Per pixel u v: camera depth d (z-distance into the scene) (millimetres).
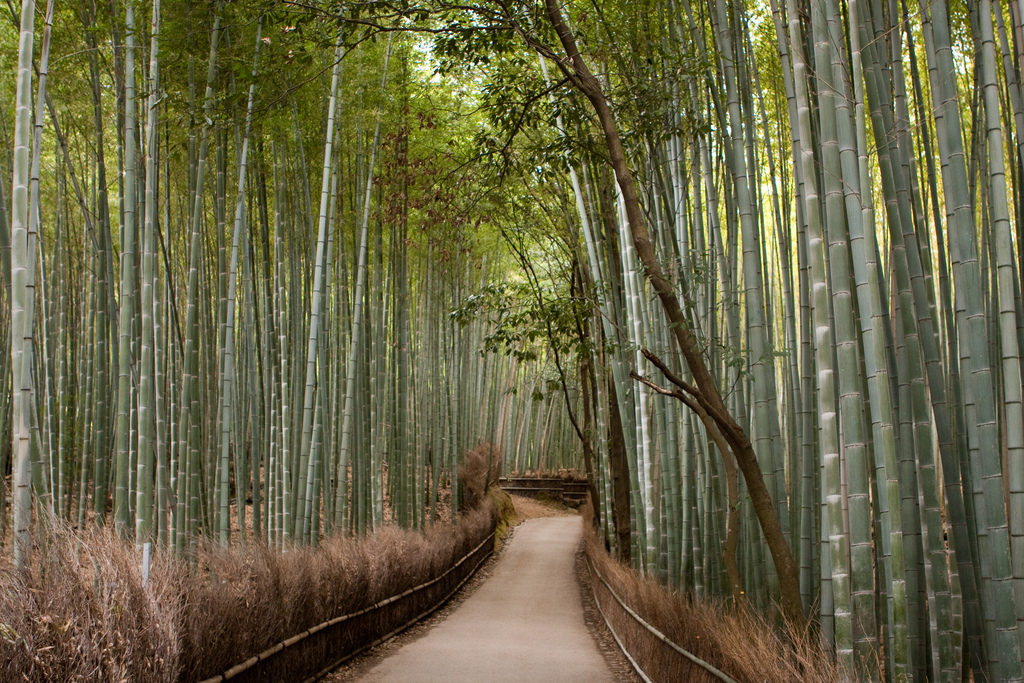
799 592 4602
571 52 5305
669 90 6336
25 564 3689
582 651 8500
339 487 9812
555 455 30031
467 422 20062
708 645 4957
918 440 4008
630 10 6125
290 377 9484
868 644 3596
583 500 27031
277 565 6391
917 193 4516
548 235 11930
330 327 11570
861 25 3979
